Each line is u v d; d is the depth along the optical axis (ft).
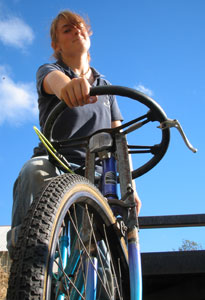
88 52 7.04
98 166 5.72
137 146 5.27
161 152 5.21
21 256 2.66
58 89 4.56
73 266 3.97
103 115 6.25
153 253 8.04
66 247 4.57
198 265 7.82
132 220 4.06
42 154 5.82
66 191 3.24
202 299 7.94
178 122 4.84
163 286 8.20
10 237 4.84
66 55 6.32
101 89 4.45
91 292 3.66
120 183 4.34
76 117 5.85
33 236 2.75
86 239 3.77
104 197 4.04
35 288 2.50
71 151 5.76
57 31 6.41
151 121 4.93
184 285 8.11
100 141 4.66
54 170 5.25
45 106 5.80
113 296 3.94
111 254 3.96
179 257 7.94
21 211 5.02
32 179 5.03
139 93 4.66
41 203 3.02
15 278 2.56
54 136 5.90
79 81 3.99
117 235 3.84
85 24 6.44
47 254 2.71
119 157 4.54
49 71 5.44
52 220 2.90
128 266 3.98
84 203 3.61
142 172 5.40
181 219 9.02
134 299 3.62
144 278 8.15
